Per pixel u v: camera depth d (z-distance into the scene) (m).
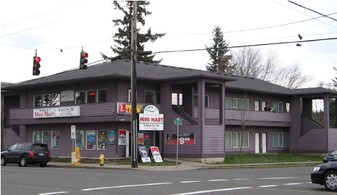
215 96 40.97
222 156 34.84
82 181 17.58
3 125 44.38
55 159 36.53
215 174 22.83
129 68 36.75
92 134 35.59
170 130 35.12
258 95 45.38
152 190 14.21
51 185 15.88
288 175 22.78
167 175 21.64
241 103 43.47
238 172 24.97
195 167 28.98
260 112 42.97
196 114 36.84
